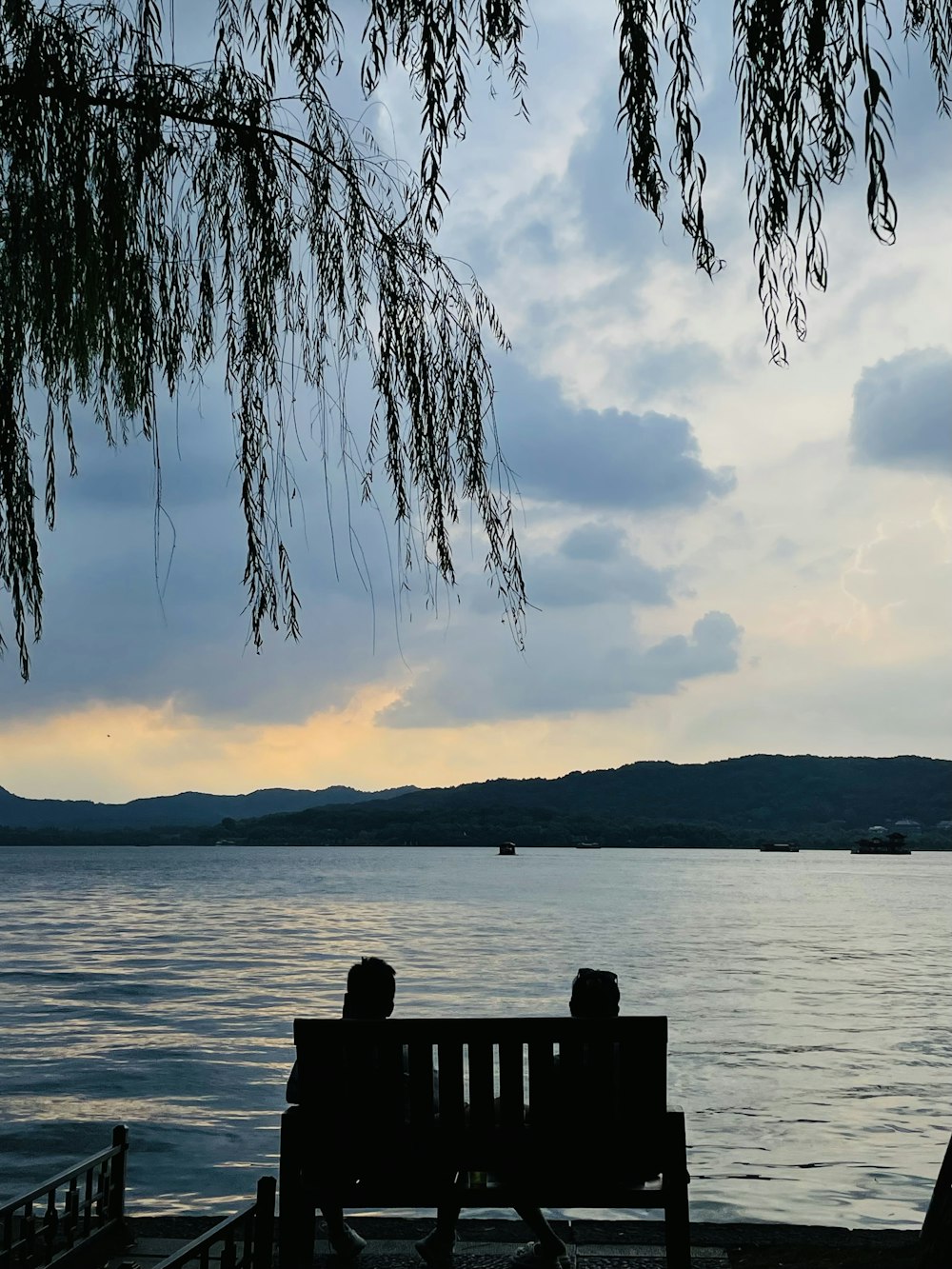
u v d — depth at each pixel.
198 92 4.47
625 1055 4.41
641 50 3.94
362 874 144.62
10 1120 13.46
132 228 4.41
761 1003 26.33
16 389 4.29
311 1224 4.51
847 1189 10.45
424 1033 4.47
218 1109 14.15
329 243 4.69
